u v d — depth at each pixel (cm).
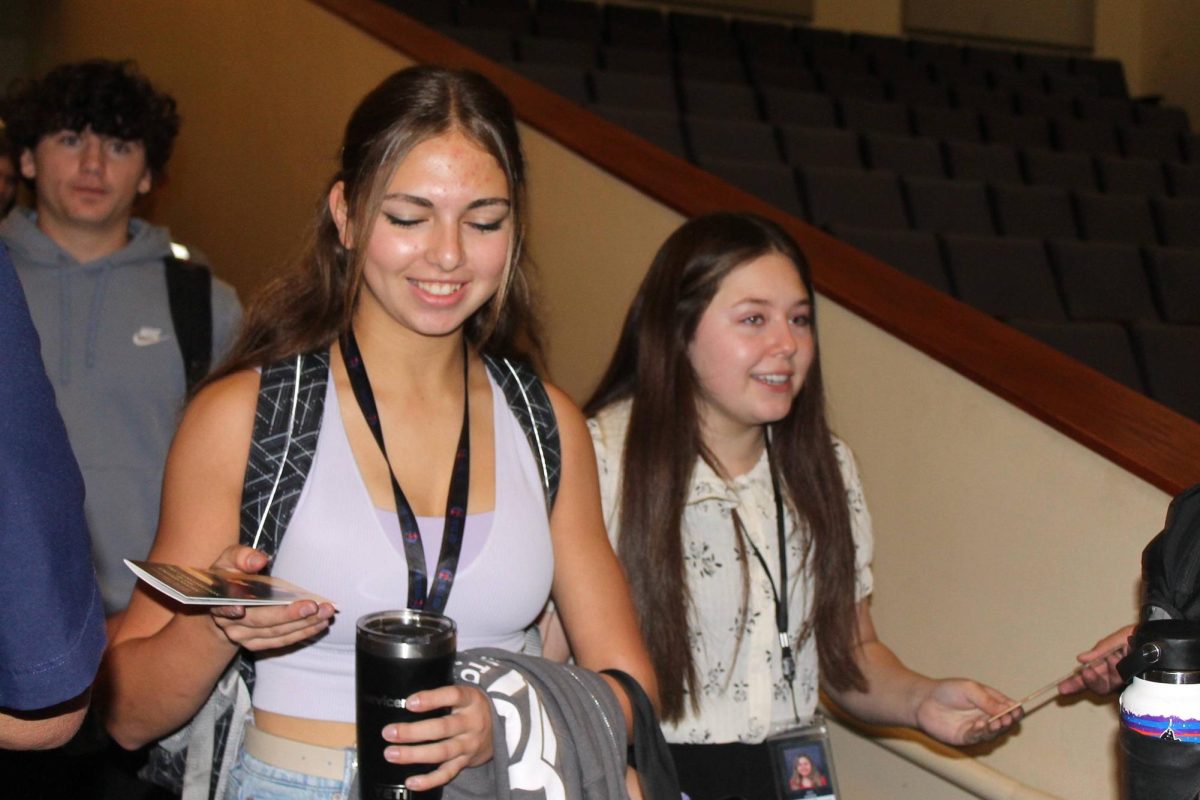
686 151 486
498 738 110
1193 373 338
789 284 160
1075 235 477
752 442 167
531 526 128
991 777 181
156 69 520
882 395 204
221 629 110
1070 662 173
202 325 215
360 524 120
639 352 165
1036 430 179
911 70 735
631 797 125
